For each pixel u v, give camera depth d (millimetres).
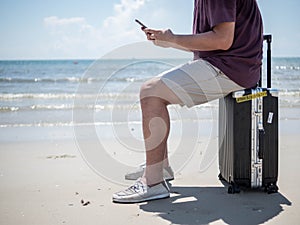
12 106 8992
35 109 8547
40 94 11500
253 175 2730
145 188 2607
